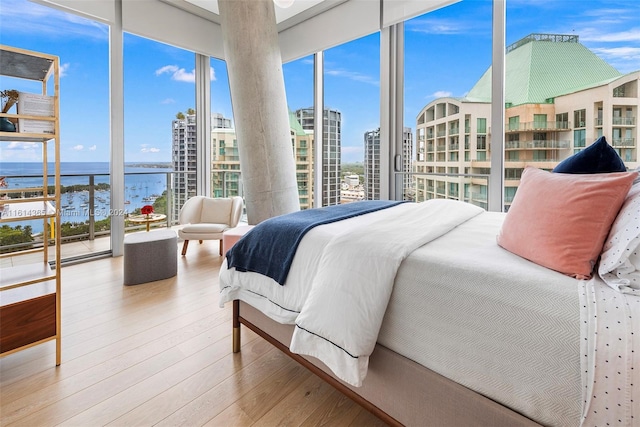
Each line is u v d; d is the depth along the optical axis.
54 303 1.64
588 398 0.72
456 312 0.95
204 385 1.54
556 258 0.97
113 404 1.40
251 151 3.44
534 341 0.81
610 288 0.84
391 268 1.11
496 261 1.05
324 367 1.33
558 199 1.05
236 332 1.80
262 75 3.37
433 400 0.98
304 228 1.54
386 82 3.53
